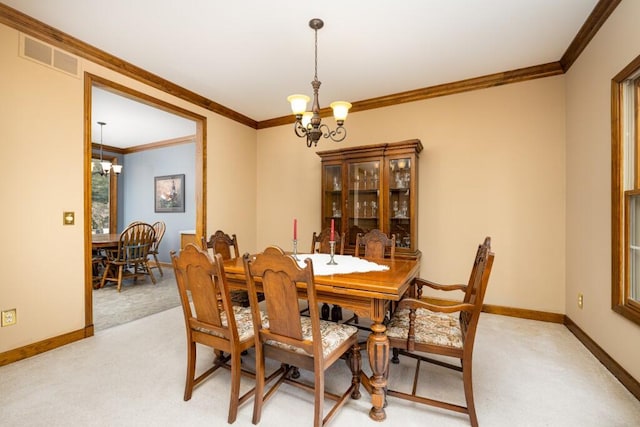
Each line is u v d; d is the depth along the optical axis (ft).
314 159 14.07
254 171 15.33
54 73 7.91
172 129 16.84
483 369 6.80
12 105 7.16
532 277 9.96
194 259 5.23
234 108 13.64
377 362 5.16
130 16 7.33
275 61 9.52
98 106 13.25
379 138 12.40
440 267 11.30
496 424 5.05
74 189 8.31
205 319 5.44
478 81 10.59
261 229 15.34
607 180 6.89
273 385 5.93
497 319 9.93
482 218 10.67
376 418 5.12
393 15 7.27
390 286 5.12
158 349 7.83
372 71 10.11
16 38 7.22
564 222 9.55
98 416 5.24
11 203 7.14
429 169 11.48
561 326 9.33
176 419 5.18
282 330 4.94
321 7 7.00
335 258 8.34
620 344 6.34
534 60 9.39
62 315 8.02
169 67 9.91
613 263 6.57
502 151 10.39
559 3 6.81
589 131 7.80
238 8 7.04
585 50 8.02
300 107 7.30
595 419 5.17
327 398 5.72
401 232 11.23
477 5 6.90
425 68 9.91
